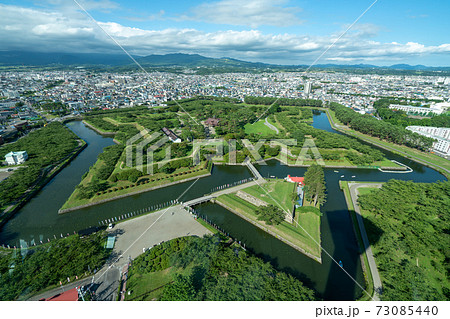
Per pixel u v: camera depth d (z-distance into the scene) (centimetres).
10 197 17612
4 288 9825
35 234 14975
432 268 11819
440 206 16000
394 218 15625
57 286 10569
